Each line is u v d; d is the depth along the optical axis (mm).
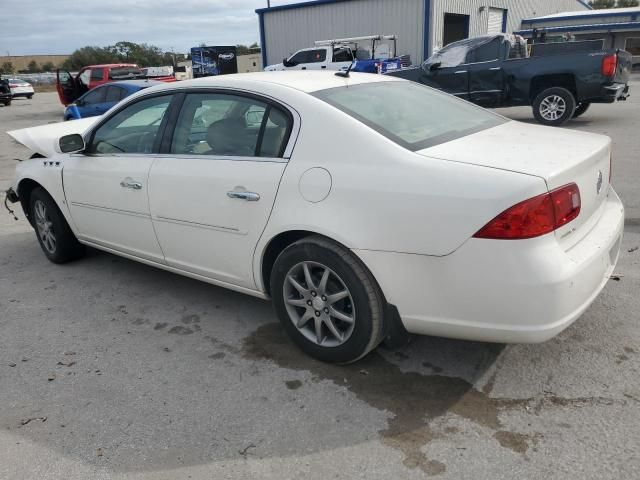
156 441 2533
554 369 2902
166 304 3982
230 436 2539
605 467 2230
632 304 3510
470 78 11172
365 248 2615
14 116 21938
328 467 2320
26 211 5055
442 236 2408
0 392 2980
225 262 3311
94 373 3123
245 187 3031
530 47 11688
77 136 3961
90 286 4375
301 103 2938
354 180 2643
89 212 4188
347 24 23953
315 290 2947
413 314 2617
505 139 2885
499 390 2766
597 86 10039
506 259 2297
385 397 2766
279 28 26188
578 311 2441
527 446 2373
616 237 2787
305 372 3021
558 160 2482
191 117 3451
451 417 2590
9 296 4258
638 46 30031
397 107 3150
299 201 2816
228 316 3748
